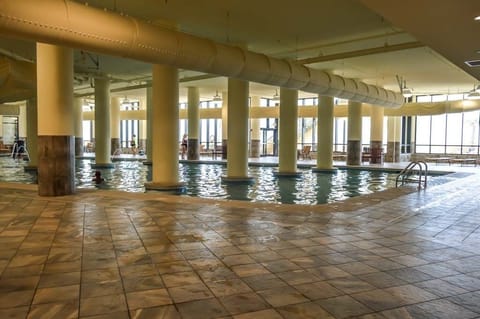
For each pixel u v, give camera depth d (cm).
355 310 275
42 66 720
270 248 418
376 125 1872
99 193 768
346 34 983
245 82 1135
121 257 384
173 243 434
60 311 268
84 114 2700
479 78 942
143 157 2247
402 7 460
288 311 272
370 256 395
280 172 1345
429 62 1238
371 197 766
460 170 1472
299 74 907
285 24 905
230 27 936
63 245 423
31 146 1434
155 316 262
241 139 1146
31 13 440
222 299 290
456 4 448
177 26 904
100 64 1359
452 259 389
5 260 373
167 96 916
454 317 267
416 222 548
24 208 622
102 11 520
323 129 1508
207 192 972
